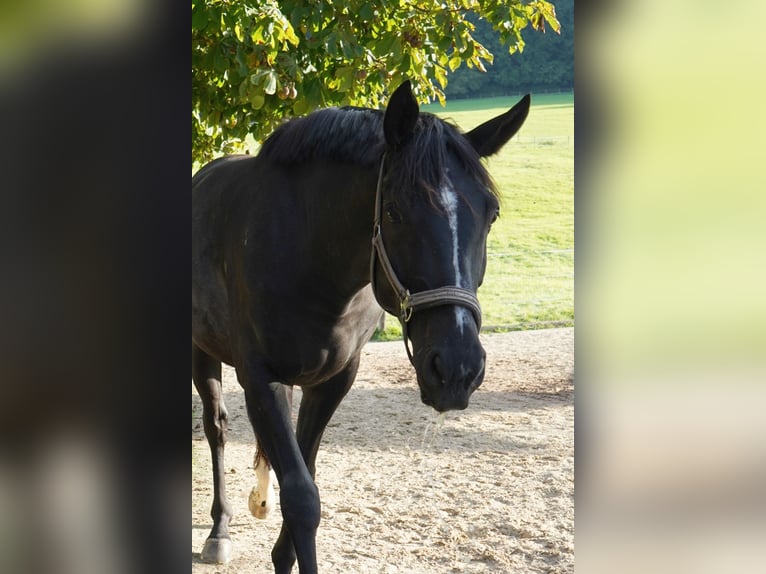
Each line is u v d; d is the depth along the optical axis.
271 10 3.76
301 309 2.55
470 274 2.03
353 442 5.25
